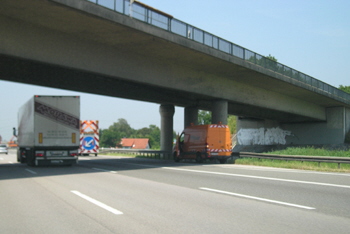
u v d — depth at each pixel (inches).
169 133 1654.8
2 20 720.3
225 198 381.7
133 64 986.1
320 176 614.5
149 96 1342.3
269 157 1018.1
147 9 851.4
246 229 247.9
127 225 261.9
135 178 604.4
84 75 1024.9
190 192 428.5
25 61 854.5
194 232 240.5
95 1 729.6
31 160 947.3
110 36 853.2
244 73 1258.6
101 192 433.7
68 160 933.8
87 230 249.4
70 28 794.8
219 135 1075.9
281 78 1371.8
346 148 2036.2
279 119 2330.2
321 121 2311.8
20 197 404.2
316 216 290.0
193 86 1184.8
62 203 360.5
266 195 400.8
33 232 247.8
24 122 1061.1
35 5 676.1
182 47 950.4
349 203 349.1
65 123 924.0
